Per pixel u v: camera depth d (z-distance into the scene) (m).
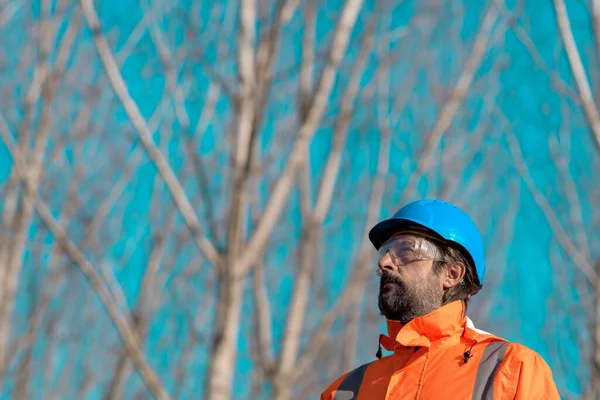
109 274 11.58
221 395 8.16
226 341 8.29
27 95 12.51
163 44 10.38
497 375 4.53
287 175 8.40
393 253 5.00
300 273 11.05
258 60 8.68
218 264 8.34
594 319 12.12
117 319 8.63
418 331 4.80
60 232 8.66
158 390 8.43
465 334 4.79
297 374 10.62
